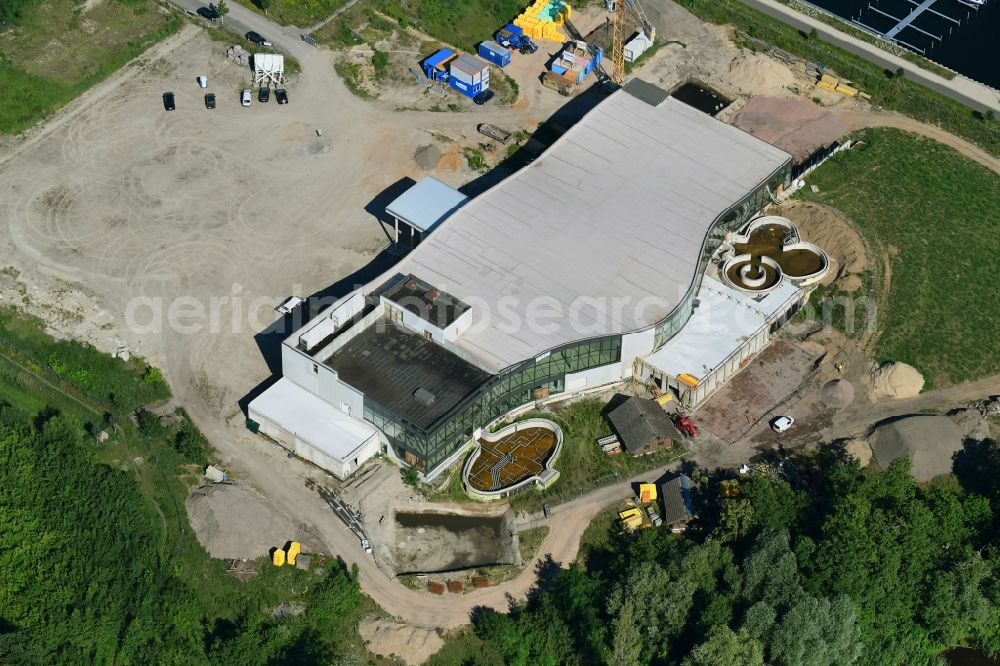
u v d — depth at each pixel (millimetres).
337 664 161875
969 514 182250
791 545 173750
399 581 175125
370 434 186750
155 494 183125
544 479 186625
